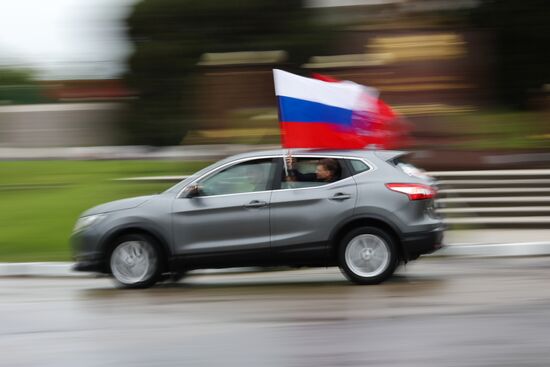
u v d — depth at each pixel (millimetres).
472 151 21938
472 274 10789
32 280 12016
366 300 8812
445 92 26703
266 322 7754
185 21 26703
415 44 26781
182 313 8375
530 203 17375
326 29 26734
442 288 9516
